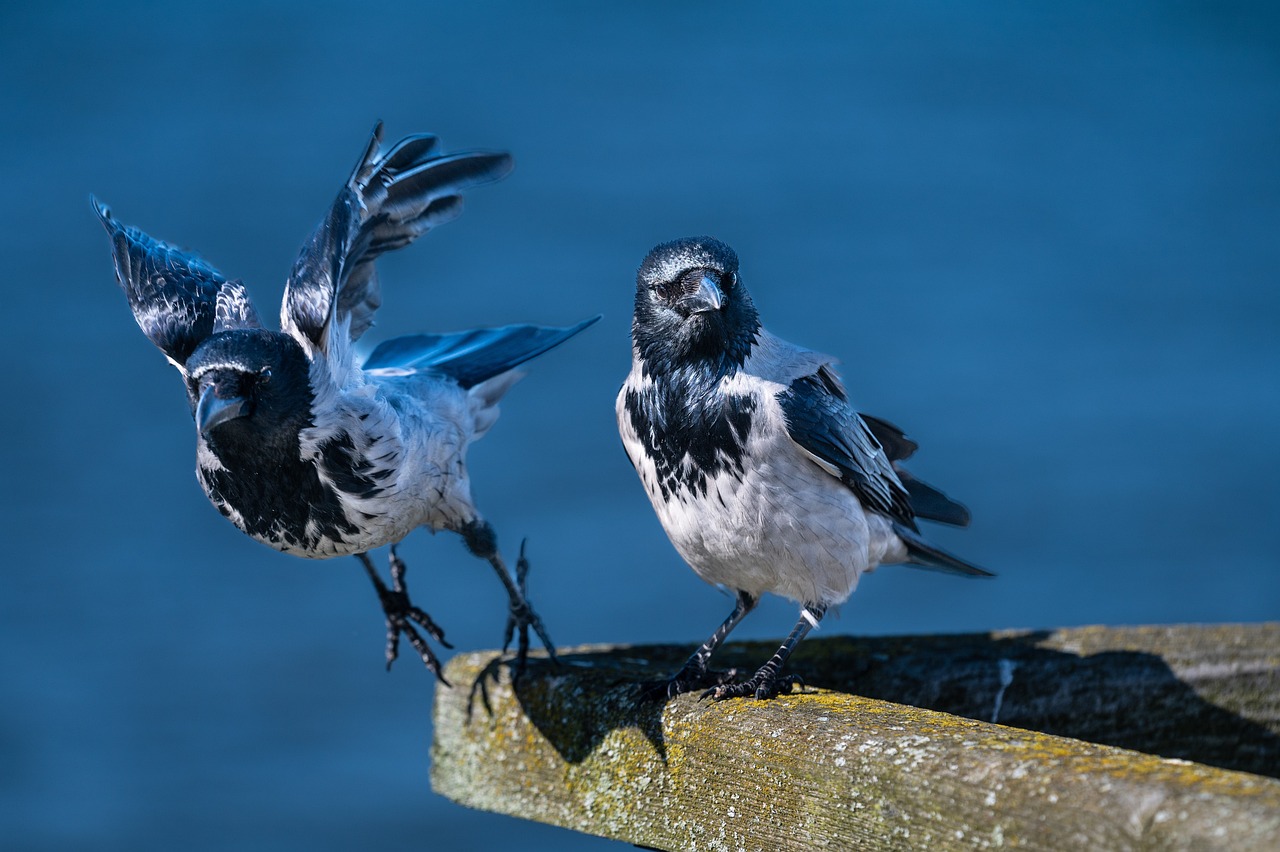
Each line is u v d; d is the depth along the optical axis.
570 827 9.44
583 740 9.42
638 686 9.27
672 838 8.65
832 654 11.11
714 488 9.84
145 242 11.41
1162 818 5.79
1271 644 11.23
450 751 10.39
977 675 10.84
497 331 12.28
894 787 7.04
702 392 9.82
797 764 7.72
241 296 10.74
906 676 10.84
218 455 10.02
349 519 10.23
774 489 9.75
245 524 10.36
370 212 10.07
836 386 10.49
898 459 11.29
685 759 8.61
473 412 11.42
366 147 9.77
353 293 10.41
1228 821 5.59
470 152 10.55
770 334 10.53
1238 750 11.11
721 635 9.89
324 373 9.84
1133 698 10.93
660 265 9.88
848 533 9.98
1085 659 10.92
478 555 11.02
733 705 8.56
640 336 10.07
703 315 9.70
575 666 10.13
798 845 7.68
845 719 7.81
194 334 10.62
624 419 10.27
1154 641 11.22
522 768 9.86
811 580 9.97
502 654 10.65
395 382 10.88
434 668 10.67
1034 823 6.27
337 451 9.97
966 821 6.61
